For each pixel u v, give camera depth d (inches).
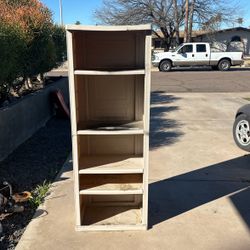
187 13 1206.9
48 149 232.2
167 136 261.4
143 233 128.0
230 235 127.2
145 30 107.8
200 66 968.3
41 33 324.8
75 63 118.1
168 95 500.1
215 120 319.6
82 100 133.6
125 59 128.0
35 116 279.0
